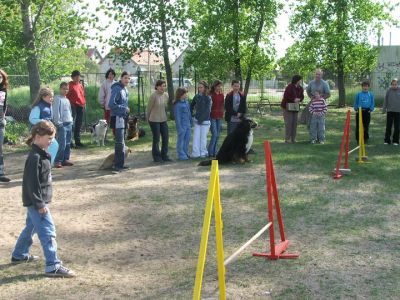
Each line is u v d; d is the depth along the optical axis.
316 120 14.74
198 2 24.88
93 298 4.73
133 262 5.71
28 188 5.04
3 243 6.32
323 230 6.75
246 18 25.67
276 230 6.79
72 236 6.64
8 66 18.53
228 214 7.57
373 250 5.96
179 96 12.41
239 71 26.31
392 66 33.25
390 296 4.68
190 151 13.99
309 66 31.94
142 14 23.08
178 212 7.74
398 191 8.84
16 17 17.81
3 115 9.85
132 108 23.95
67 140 11.85
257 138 16.23
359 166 11.11
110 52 24.17
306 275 5.22
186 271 5.40
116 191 9.16
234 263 5.61
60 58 23.56
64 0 18.47
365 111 14.71
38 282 5.11
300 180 9.77
